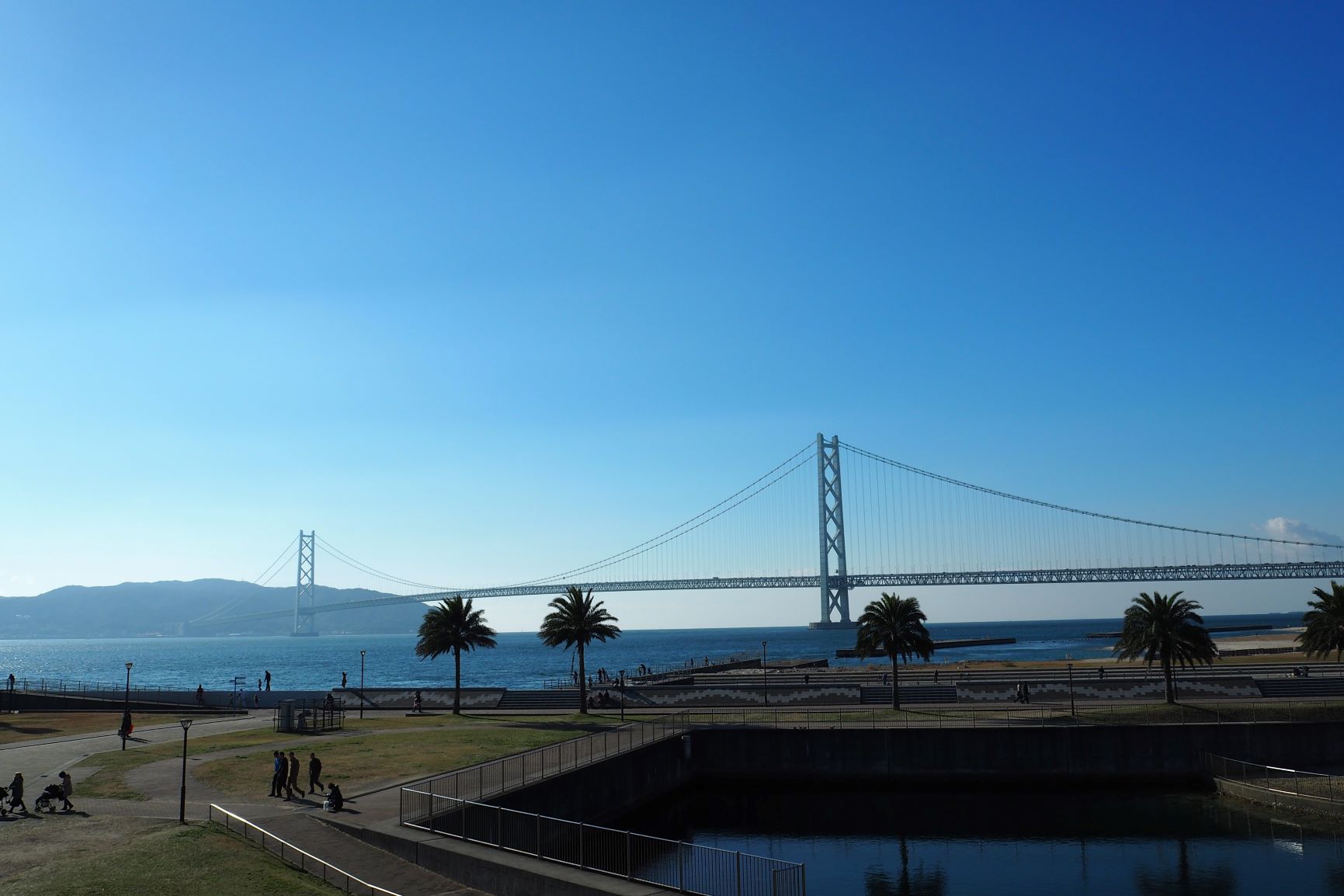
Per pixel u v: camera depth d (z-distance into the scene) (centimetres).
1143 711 6875
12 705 8069
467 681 17950
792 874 3234
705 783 6494
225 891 2703
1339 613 7244
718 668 12738
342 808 3769
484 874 3045
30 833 3278
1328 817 5238
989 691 7825
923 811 5912
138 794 4059
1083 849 5034
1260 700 7338
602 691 8438
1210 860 4716
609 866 3331
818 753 6438
